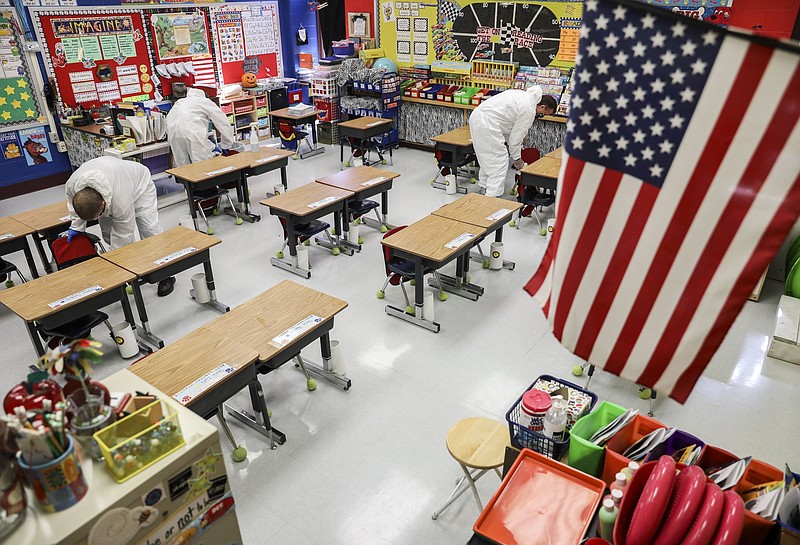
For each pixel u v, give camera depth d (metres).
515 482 2.36
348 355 4.52
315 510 3.20
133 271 4.36
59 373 1.67
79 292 4.04
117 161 5.18
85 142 7.93
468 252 5.26
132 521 1.61
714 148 1.58
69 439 1.50
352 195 5.95
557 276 1.93
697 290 1.71
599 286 1.86
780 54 1.45
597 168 1.77
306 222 5.60
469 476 2.97
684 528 1.86
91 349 1.67
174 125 7.14
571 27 7.90
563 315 1.95
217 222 7.04
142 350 4.66
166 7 8.78
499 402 3.99
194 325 4.97
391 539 3.03
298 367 4.39
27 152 8.02
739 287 1.64
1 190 7.87
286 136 9.28
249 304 3.86
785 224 1.55
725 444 3.60
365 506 3.22
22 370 4.46
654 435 2.59
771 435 3.66
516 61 8.62
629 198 1.75
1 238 4.96
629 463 2.36
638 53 1.61
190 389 2.99
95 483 1.60
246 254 6.22
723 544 1.79
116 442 1.66
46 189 8.29
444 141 7.58
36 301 3.92
